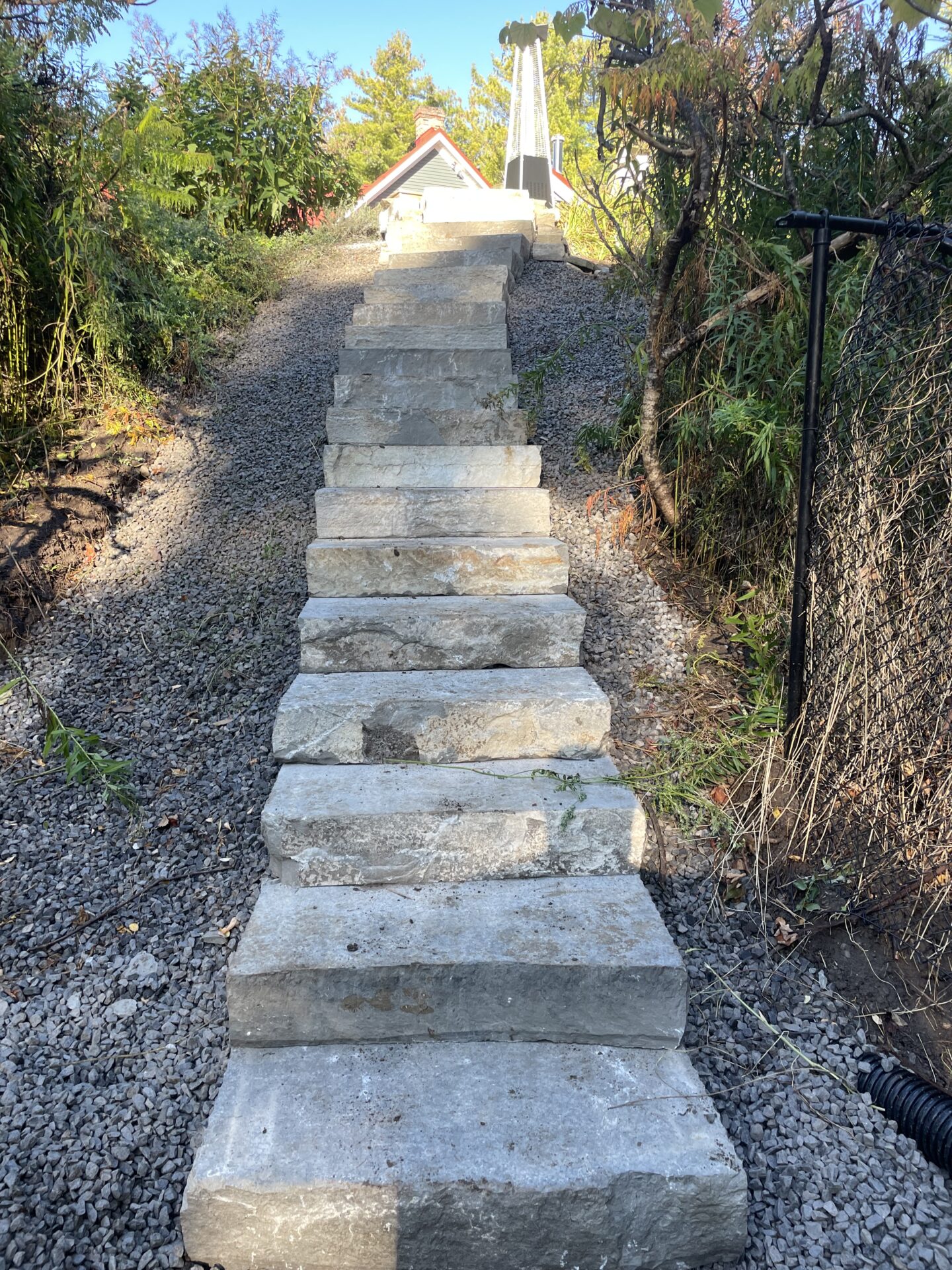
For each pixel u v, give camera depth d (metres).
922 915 2.26
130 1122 1.82
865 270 2.95
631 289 3.68
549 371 4.85
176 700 3.09
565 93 3.19
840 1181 1.75
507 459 3.90
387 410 4.12
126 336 4.68
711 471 3.45
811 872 2.40
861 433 2.41
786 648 2.91
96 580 3.71
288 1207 1.58
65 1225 1.64
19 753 2.88
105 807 2.66
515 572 3.26
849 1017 2.10
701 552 3.53
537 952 1.95
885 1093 1.90
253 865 2.45
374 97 30.75
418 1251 1.62
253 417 4.91
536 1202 1.59
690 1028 2.06
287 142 8.44
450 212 7.12
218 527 4.01
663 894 2.39
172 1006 2.09
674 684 3.02
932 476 2.33
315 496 3.69
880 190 3.13
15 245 4.01
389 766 2.55
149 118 4.47
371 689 2.66
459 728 2.55
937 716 2.31
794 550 2.99
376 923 2.07
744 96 2.93
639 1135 1.70
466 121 25.39
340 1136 1.68
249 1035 1.92
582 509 3.94
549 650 2.93
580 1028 1.94
